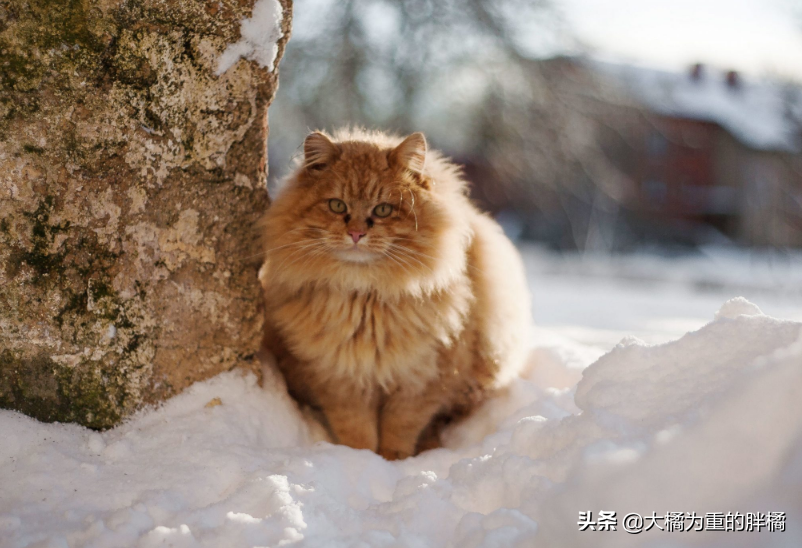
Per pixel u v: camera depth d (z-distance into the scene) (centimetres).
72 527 250
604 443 235
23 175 303
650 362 291
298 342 387
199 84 342
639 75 2327
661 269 2123
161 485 282
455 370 405
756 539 191
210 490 284
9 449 291
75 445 304
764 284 1800
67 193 311
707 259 2528
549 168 1716
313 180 394
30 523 249
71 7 300
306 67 1541
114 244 324
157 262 340
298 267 381
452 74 1569
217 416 338
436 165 434
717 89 2922
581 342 726
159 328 339
